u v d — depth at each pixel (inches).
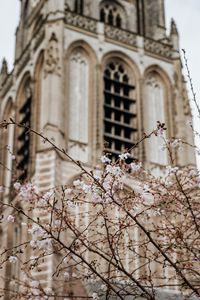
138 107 2588.6
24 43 3125.0
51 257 1909.4
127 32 2738.7
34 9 3075.8
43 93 2466.8
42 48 2615.7
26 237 2169.0
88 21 2662.4
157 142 2536.9
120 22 3024.1
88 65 2583.7
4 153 2783.0
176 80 2719.0
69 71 2517.2
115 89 2635.3
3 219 1037.2
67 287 1488.7
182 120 2623.0
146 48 2753.4
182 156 2504.9
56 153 2228.1
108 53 2645.2
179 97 2679.6
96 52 2613.2
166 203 1013.2
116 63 2672.2
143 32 3004.4
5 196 2519.7
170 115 2647.6
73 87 2495.1
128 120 2593.5
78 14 2650.1
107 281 896.9
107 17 3009.4
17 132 2682.1
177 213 1040.8
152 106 2647.6
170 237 995.9
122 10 3043.8
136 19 3021.7
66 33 2583.7
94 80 2541.8
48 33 2559.1
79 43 2596.0
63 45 2536.9
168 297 1801.2
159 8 3053.6
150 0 3088.1
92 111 2470.5
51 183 2162.9
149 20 3048.7
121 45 2696.9
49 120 2330.2
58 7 2618.1
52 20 2588.6
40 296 952.9
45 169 2202.3
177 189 1056.8
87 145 2391.7
